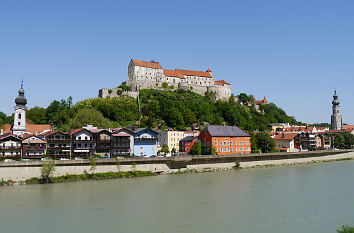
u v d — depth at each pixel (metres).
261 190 76.25
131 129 127.06
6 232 47.12
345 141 189.88
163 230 47.91
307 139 179.75
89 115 145.00
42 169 81.62
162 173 101.75
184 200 65.81
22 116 123.00
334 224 50.91
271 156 131.25
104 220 52.44
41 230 47.94
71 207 59.78
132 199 66.38
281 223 51.31
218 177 96.38
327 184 84.25
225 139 135.12
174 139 157.88
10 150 93.38
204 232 47.12
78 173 87.62
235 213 56.72
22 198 66.06
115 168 93.31
